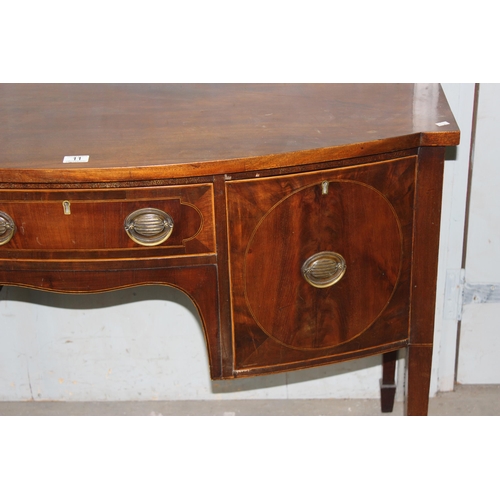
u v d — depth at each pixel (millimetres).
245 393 2068
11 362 2037
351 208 1371
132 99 1569
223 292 1396
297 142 1326
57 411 2049
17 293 1952
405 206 1400
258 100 1534
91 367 2051
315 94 1554
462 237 1894
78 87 1647
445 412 1996
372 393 2066
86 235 1337
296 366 1479
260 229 1353
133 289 1949
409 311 1486
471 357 2051
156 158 1289
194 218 1332
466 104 1752
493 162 1823
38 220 1326
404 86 1573
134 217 1320
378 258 1425
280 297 1413
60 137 1387
